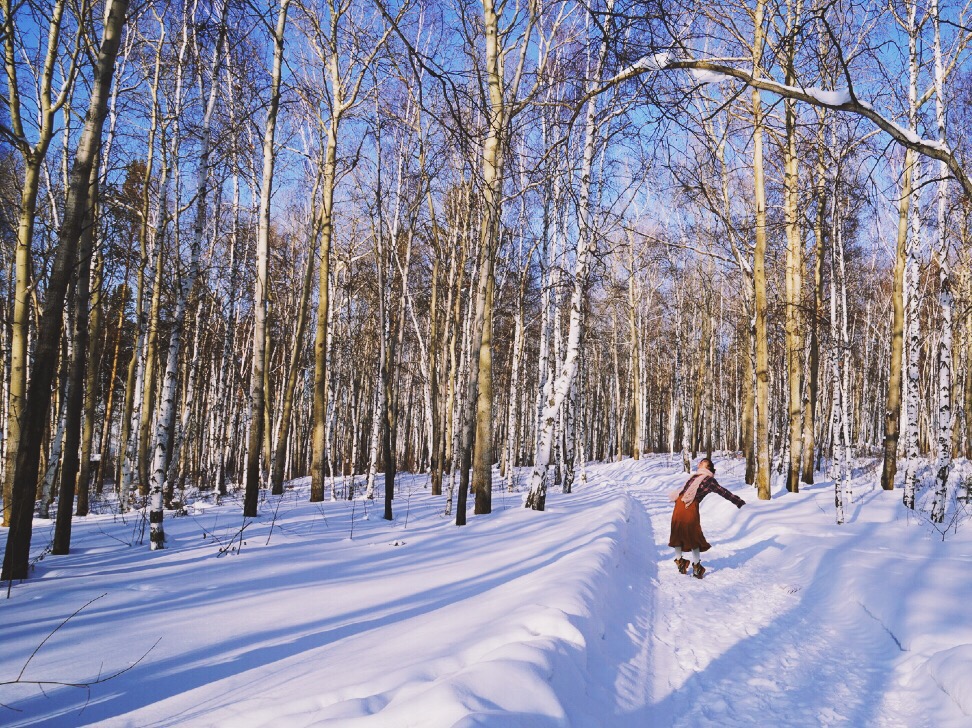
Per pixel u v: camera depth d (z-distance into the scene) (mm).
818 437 23312
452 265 20484
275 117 13828
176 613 5234
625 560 7711
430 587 6094
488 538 9523
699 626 5652
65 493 8406
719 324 34125
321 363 17312
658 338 38438
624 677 4047
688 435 26984
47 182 15336
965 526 10297
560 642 3725
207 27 7199
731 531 12484
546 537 8859
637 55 4219
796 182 15086
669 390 44719
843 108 3836
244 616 5137
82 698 3471
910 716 3840
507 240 16875
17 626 4863
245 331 29094
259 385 13469
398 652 3820
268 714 3027
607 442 44250
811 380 19203
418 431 40562
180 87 11719
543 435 13562
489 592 5445
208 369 24719
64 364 13828
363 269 25203
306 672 3654
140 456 16094
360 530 10812
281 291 27266
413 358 34031
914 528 10398
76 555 8297
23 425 6723
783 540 10148
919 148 3842
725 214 18625
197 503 17172
